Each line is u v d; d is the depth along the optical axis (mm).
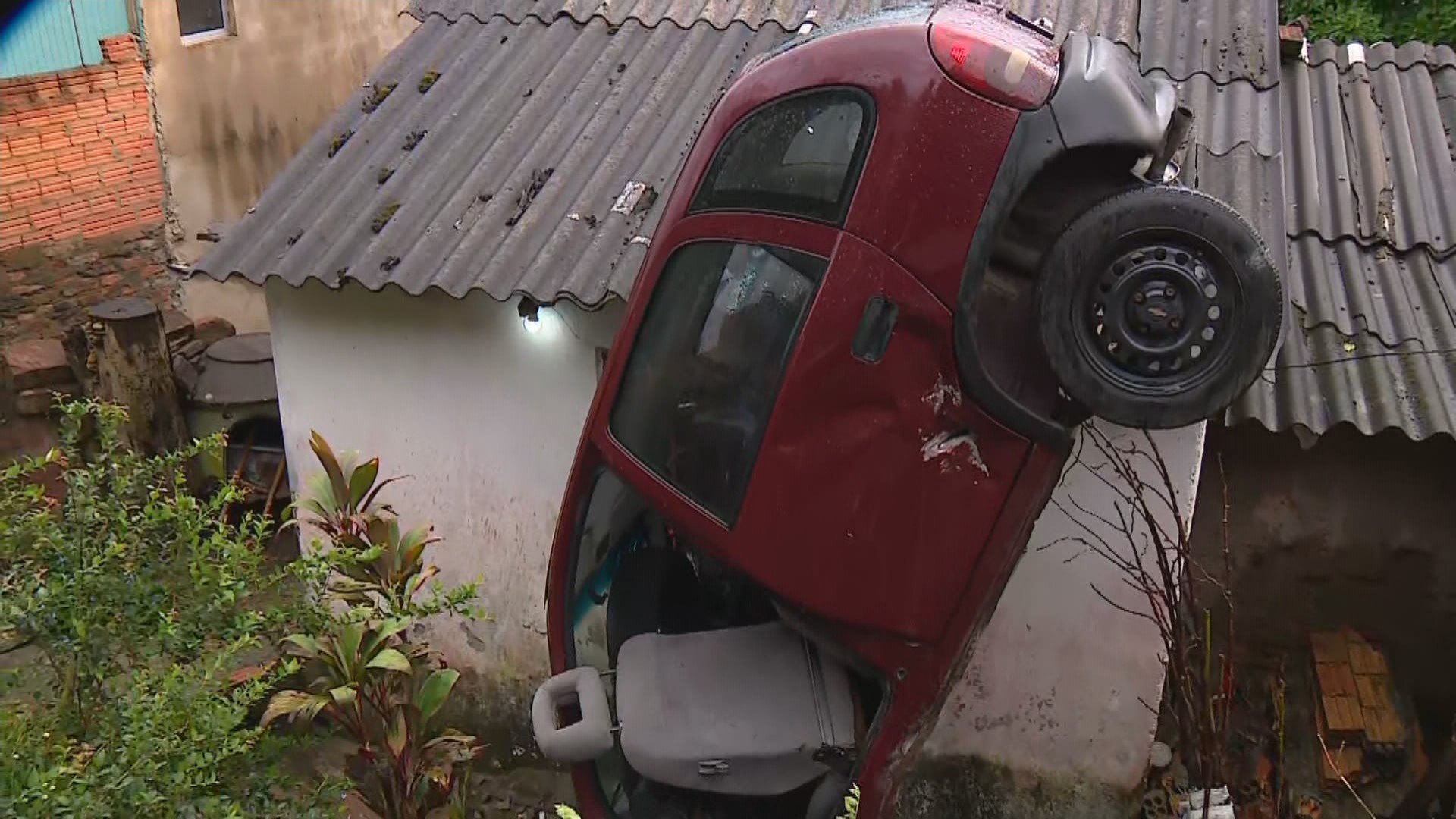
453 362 4633
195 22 7996
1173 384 2883
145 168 7707
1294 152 4617
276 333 4820
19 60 6906
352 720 3727
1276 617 4445
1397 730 4031
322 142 5020
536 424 4605
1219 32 4773
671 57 5094
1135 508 3834
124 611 2766
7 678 2871
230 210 8359
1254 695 4363
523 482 4711
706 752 3141
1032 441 2891
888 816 3170
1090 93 2754
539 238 4324
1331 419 3633
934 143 2799
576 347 4418
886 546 2930
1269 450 4277
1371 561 4285
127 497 3035
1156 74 4516
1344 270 4203
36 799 2225
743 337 3096
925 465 2893
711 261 3234
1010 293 3047
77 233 7406
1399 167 4625
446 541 4898
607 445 3471
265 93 8469
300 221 4645
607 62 5137
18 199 7062
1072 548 4000
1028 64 2805
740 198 3186
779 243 3037
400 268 4277
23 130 7004
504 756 5062
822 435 2928
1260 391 3738
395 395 4766
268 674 3406
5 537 2756
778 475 2971
